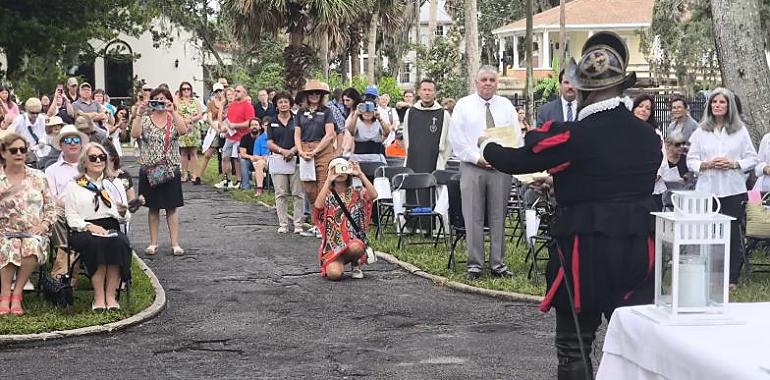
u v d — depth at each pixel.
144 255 13.79
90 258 9.86
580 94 5.62
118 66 47.09
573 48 48.25
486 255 13.34
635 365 4.30
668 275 4.24
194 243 14.87
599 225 5.38
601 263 5.41
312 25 34.34
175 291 11.36
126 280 10.07
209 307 10.50
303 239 15.29
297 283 11.80
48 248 11.23
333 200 11.95
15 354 8.58
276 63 39.22
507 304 10.50
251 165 22.42
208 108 24.38
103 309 9.95
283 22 34.03
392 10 42.72
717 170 10.97
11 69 31.75
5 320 9.43
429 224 14.86
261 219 17.64
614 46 5.53
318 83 15.09
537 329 9.35
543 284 11.21
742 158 11.01
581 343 5.50
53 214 10.02
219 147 23.73
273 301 10.77
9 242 9.70
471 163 11.38
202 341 9.05
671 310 4.18
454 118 11.42
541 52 50.59
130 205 11.07
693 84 23.45
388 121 19.42
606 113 5.49
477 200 11.48
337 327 9.55
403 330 9.39
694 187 12.19
